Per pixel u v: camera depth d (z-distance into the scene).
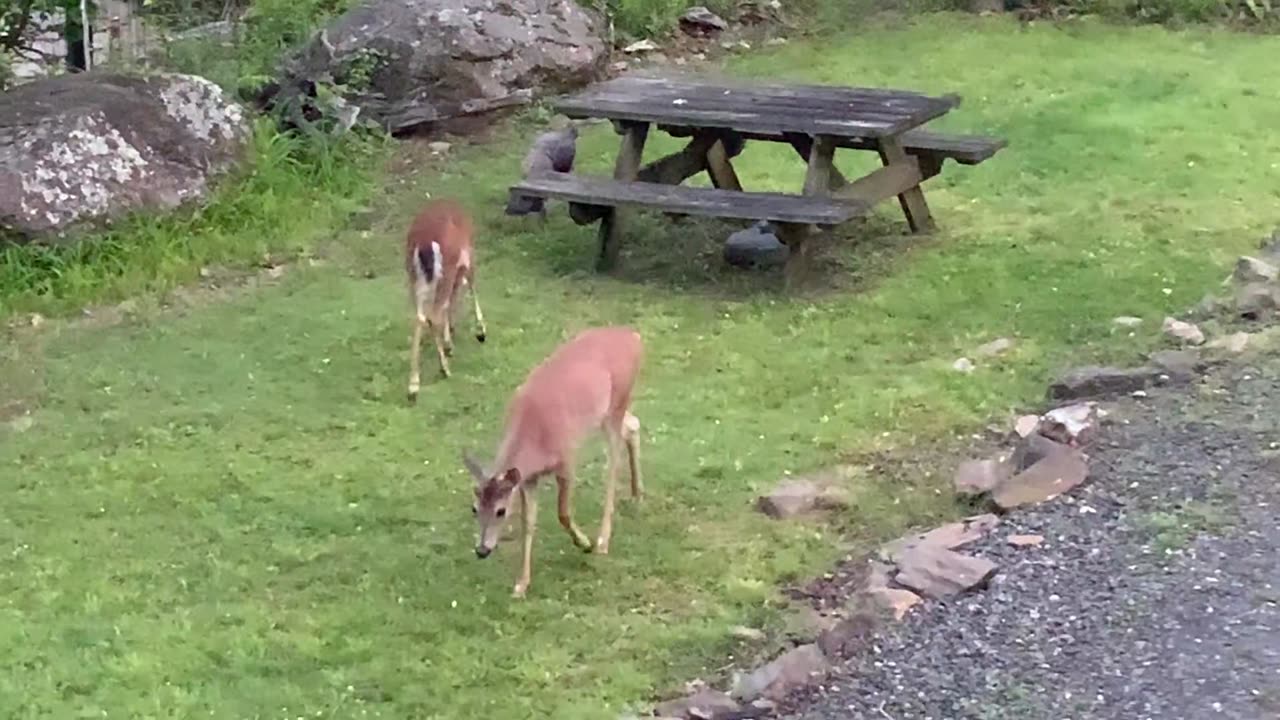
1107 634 4.76
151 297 8.85
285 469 6.61
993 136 10.78
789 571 5.57
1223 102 11.38
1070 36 13.59
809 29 14.16
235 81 11.23
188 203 9.71
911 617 5.04
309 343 8.05
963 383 7.04
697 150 9.35
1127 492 5.71
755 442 6.61
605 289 8.61
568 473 5.54
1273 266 7.94
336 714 4.77
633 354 5.85
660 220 9.70
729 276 8.75
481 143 11.38
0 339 8.30
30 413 7.34
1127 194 9.52
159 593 5.59
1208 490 5.64
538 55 11.98
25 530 6.13
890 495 6.11
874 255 8.80
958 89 12.02
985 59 12.88
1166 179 9.74
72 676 5.01
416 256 7.36
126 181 9.51
